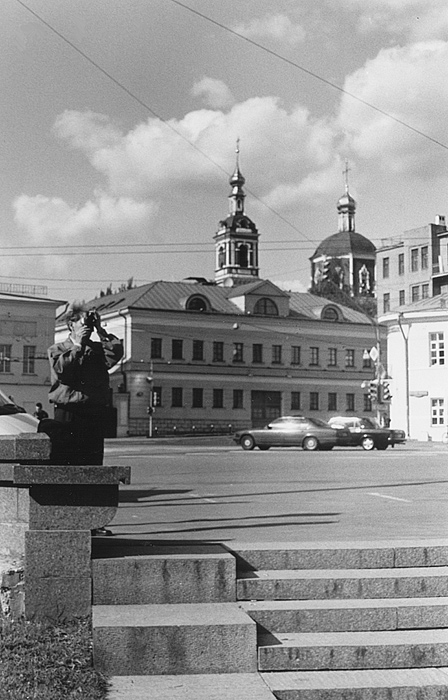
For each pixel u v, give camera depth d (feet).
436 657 19.52
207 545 23.66
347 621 20.51
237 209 367.45
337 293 400.67
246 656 19.15
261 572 22.52
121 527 31.24
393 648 19.45
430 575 22.03
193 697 17.46
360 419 144.66
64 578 20.99
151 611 20.26
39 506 21.43
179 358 249.34
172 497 46.19
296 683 18.45
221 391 255.29
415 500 44.06
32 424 43.88
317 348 271.69
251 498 45.50
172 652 18.99
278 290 265.95
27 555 20.94
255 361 261.44
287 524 32.19
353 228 450.71
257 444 133.08
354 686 18.29
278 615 20.38
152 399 243.40
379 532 29.48
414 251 293.02
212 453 118.52
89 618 20.85
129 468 21.61
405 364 187.21
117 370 245.65
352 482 58.85
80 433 23.34
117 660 18.86
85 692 17.26
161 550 22.80
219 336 256.11
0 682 17.22
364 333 279.08
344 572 22.48
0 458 22.24
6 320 220.23
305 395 268.00
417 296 291.17
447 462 90.38
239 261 359.46
